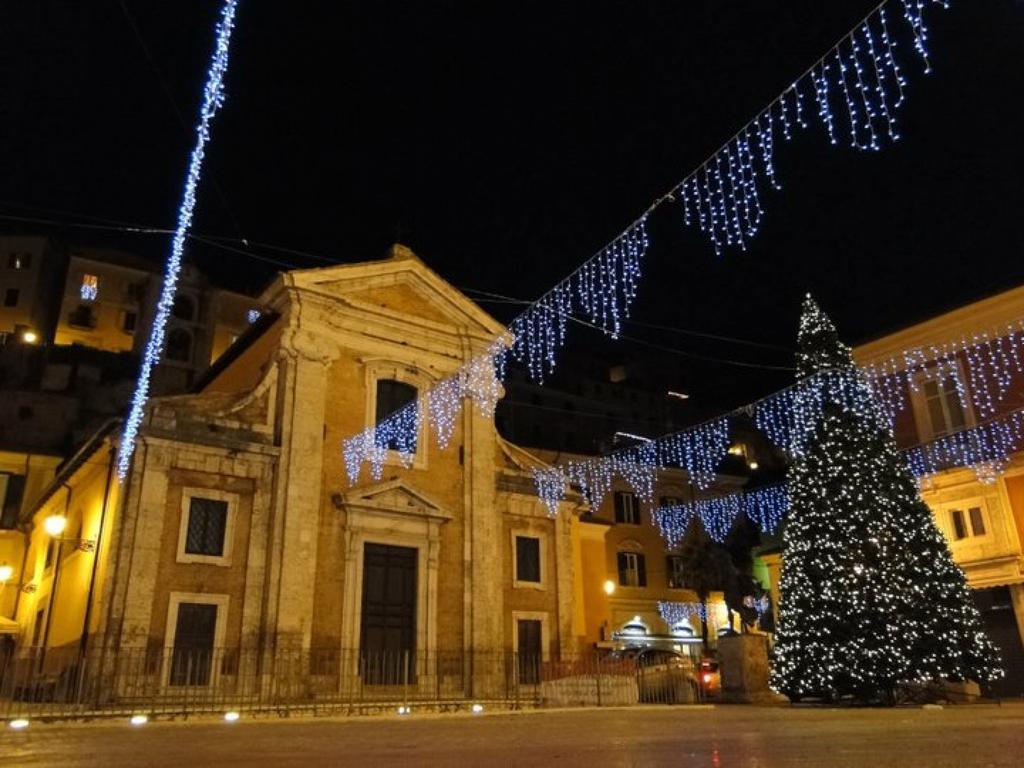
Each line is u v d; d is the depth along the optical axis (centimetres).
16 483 3744
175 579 2011
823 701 2064
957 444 2772
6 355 5197
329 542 2286
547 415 5447
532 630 2602
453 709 1912
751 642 2208
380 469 2452
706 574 4241
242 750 838
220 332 6169
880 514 2055
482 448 2675
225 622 2050
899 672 1911
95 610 2023
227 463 2175
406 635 2358
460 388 2706
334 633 2211
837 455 2141
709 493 4969
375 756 749
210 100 1066
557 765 635
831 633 2017
